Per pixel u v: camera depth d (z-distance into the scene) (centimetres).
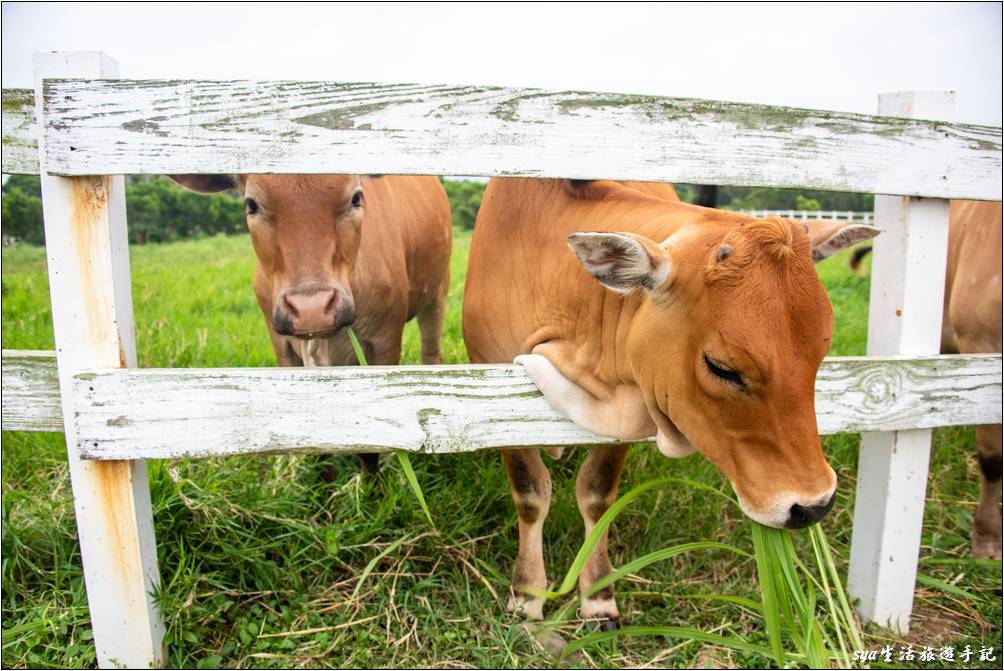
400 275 349
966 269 291
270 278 290
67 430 193
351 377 194
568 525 283
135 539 201
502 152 187
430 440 202
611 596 247
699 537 281
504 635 230
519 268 246
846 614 194
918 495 234
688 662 225
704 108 194
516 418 206
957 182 214
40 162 177
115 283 190
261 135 179
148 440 191
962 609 254
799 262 169
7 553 243
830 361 211
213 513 254
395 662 221
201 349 419
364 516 276
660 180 195
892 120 206
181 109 175
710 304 171
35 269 689
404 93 181
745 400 172
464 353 460
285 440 196
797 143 201
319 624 232
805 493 172
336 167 182
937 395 223
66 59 179
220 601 233
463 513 280
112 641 206
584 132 189
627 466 314
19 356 193
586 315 213
